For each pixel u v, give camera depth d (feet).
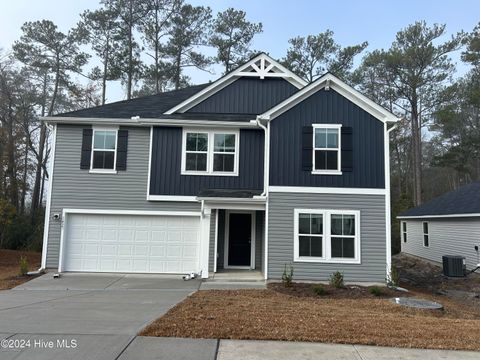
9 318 22.59
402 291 37.83
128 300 29.84
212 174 46.55
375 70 110.63
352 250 40.65
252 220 48.39
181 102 50.03
